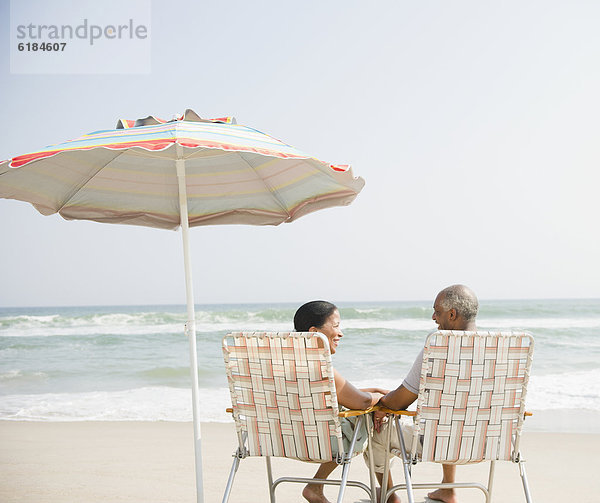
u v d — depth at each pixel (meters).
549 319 29.22
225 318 27.27
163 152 3.88
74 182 4.20
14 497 4.69
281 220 4.73
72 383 12.65
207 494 4.76
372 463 3.68
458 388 3.28
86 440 6.90
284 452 3.45
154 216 4.66
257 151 2.99
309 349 3.24
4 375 13.91
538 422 7.68
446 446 3.33
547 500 4.56
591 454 5.99
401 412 3.48
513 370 3.31
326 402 3.30
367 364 14.63
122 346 20.02
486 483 5.02
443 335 3.22
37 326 26.89
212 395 10.54
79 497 4.68
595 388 10.42
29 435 7.23
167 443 6.71
